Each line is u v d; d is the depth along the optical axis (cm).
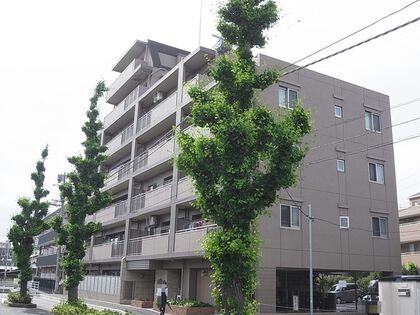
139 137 3266
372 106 2636
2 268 7969
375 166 2581
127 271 2994
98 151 2202
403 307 1566
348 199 2409
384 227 2533
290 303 2325
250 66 1070
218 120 994
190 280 2427
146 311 2430
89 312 1680
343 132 2481
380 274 2623
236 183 938
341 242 2325
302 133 1020
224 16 1084
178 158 1024
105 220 3609
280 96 2267
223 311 966
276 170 970
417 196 5088
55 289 4328
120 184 3459
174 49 3772
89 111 2245
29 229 2742
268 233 2086
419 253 4031
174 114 2738
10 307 2512
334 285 3719
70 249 2039
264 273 2033
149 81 3547
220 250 927
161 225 2889
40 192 2819
